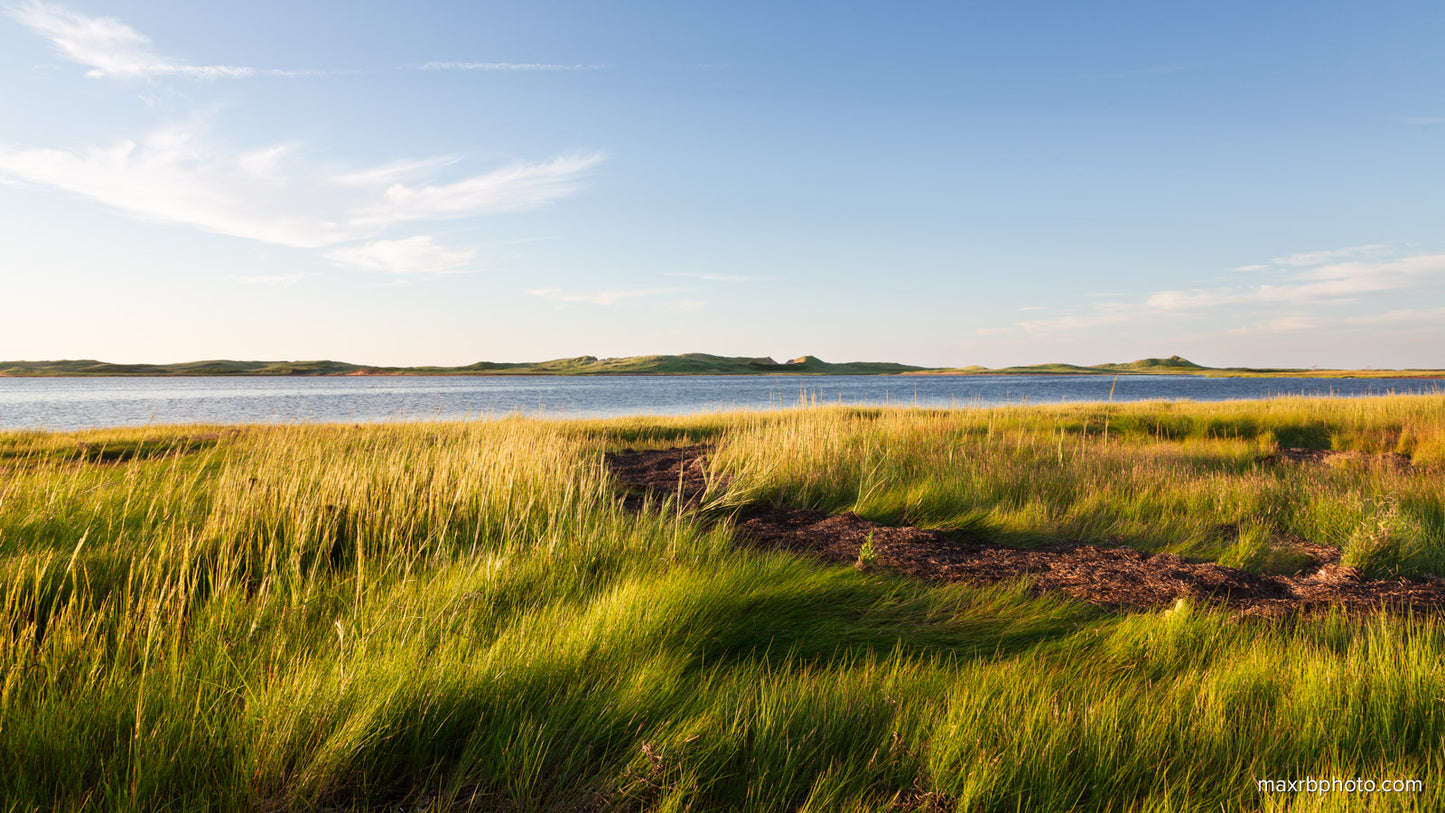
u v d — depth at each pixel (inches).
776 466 333.7
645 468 405.1
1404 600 173.0
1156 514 274.4
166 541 172.4
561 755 94.3
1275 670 121.3
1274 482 303.7
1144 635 142.6
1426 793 85.1
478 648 120.2
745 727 97.8
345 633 125.7
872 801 86.9
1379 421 605.3
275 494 210.4
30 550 177.2
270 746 88.3
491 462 273.4
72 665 108.3
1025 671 122.6
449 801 83.7
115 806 79.5
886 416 557.9
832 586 174.1
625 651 121.7
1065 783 89.3
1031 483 307.4
